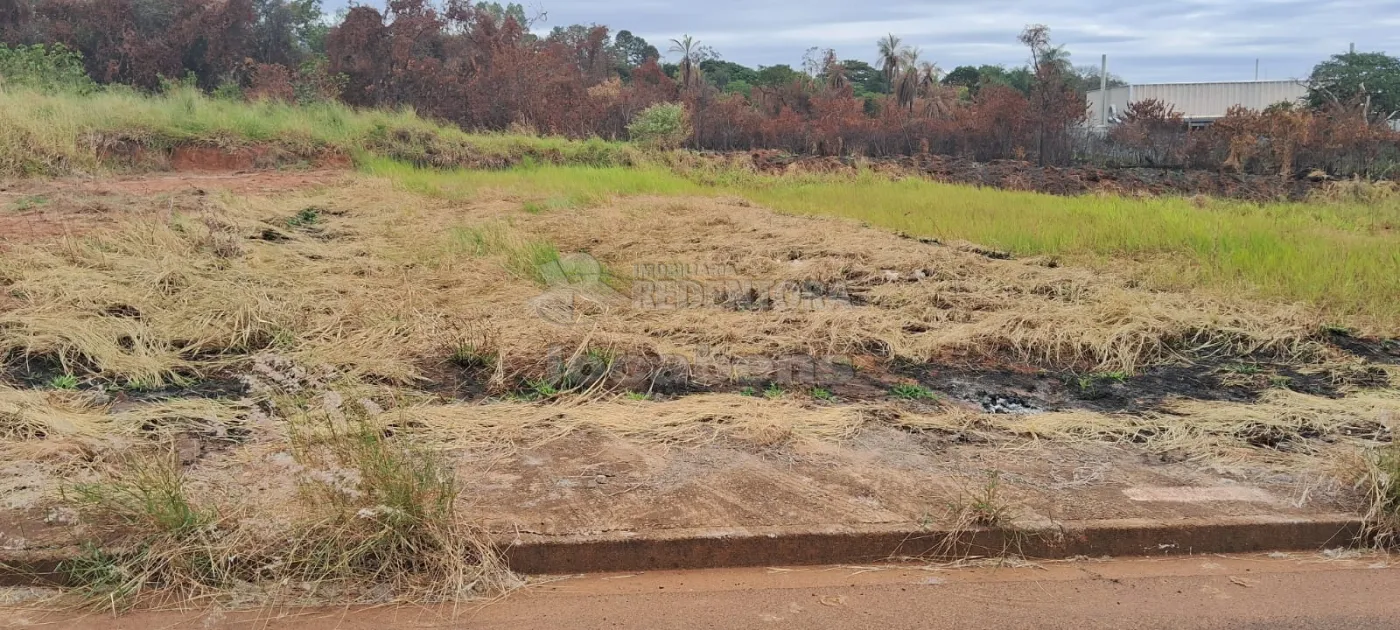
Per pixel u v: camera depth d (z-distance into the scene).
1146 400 5.76
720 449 4.66
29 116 14.88
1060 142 27.50
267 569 3.43
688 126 25.62
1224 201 17.86
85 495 3.57
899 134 28.19
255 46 29.50
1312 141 24.14
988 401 5.70
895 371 6.20
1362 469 4.43
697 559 3.70
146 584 3.36
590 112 26.64
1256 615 3.45
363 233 9.95
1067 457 4.73
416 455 3.99
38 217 9.52
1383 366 6.41
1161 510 4.10
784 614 3.36
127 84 26.02
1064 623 3.35
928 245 10.39
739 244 10.21
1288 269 8.83
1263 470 4.63
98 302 6.40
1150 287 8.47
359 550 3.44
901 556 3.82
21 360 5.49
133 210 9.99
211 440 4.48
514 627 3.23
